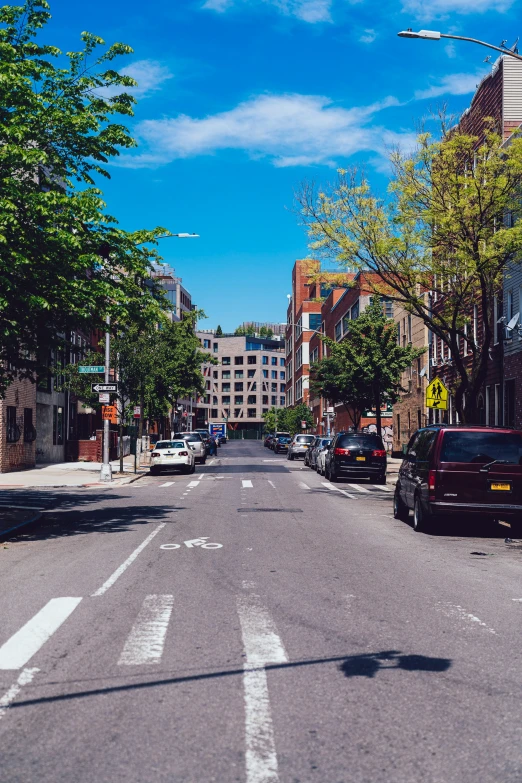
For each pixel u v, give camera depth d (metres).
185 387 49.81
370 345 39.44
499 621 7.33
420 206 22.08
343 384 40.56
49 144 14.60
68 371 37.28
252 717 4.75
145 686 5.34
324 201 22.59
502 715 4.82
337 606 7.89
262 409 176.75
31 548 12.42
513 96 28.88
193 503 20.44
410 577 9.62
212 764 4.07
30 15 14.77
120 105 15.16
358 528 14.98
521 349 26.89
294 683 5.41
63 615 7.46
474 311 32.41
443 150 21.36
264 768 4.02
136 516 17.14
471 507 13.46
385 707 4.94
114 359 36.28
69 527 15.27
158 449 35.69
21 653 6.16
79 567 10.35
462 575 9.84
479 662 5.97
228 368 179.88
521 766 4.08
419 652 6.23
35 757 4.16
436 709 4.91
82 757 4.16
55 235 13.10
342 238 22.48
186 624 7.08
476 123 31.00
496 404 29.56
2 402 32.50
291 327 128.62
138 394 36.88
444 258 22.20
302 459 57.78
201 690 5.25
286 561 10.80
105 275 15.18
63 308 14.30
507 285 28.16
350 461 28.81
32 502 20.56
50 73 14.61
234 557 11.15
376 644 6.45
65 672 5.67
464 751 4.27
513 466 13.50
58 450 43.16
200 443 48.22
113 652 6.17
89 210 13.66
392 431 53.66
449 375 37.31
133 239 14.68
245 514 17.52
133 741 4.38
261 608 7.77
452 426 13.92
